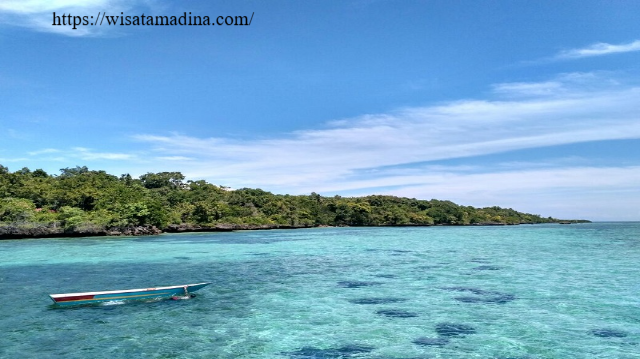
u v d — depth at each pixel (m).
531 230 131.12
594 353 16.12
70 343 17.34
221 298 25.66
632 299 24.83
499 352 16.25
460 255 49.28
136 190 128.50
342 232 114.25
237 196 146.12
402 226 173.00
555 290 27.53
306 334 18.53
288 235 96.88
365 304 23.95
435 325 19.75
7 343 17.33
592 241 73.12
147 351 16.45
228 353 16.25
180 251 55.25
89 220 88.06
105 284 30.55
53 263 42.28
